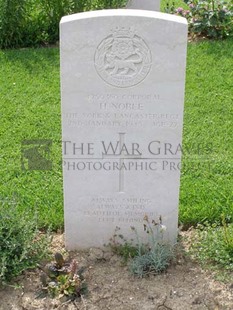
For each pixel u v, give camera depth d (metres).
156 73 2.09
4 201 2.36
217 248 2.27
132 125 2.16
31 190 2.66
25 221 2.32
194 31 4.16
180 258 2.29
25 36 4.07
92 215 2.30
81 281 2.18
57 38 4.14
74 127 2.16
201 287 2.17
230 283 2.18
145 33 2.04
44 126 3.14
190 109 3.30
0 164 2.84
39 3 4.11
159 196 2.28
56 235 2.45
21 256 2.17
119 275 2.23
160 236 2.32
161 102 2.13
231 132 3.09
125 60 2.07
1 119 3.20
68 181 2.25
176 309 2.09
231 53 3.88
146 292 2.15
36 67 3.75
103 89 2.11
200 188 2.66
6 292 2.15
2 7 3.96
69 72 2.08
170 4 4.81
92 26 2.03
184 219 2.49
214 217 2.51
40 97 3.42
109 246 2.34
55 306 2.11
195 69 3.70
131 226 2.32
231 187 2.66
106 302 2.12
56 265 2.21
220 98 3.40
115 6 4.02
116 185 2.26
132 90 2.11
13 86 3.53
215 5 4.29
